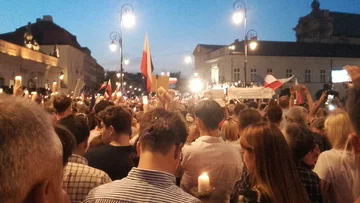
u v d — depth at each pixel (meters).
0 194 1.03
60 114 5.62
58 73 57.91
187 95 34.00
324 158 3.21
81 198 2.82
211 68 75.62
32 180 1.08
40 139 1.11
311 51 70.81
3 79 37.16
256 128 2.47
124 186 2.10
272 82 13.72
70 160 3.07
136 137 4.27
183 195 2.09
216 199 3.47
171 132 2.19
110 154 3.58
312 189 2.89
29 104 1.16
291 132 3.14
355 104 1.30
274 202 2.22
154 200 2.01
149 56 8.73
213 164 3.50
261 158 2.37
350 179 3.03
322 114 7.34
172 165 2.23
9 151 1.03
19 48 41.06
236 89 13.44
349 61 71.19
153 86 8.64
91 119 6.44
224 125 5.64
